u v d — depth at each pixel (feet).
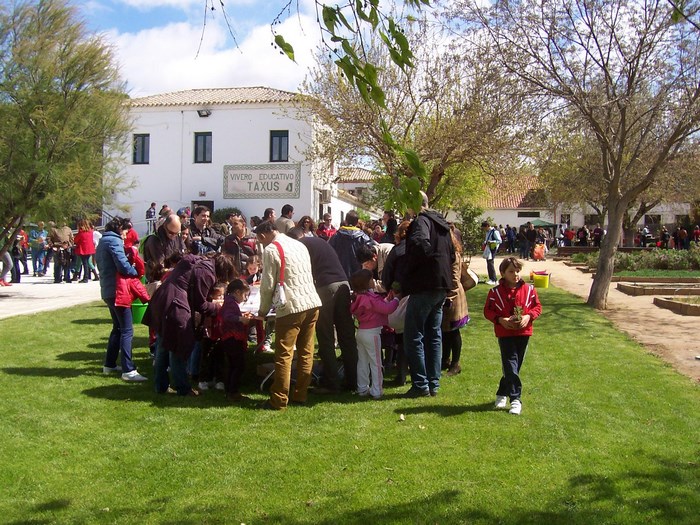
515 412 18.92
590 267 75.10
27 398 19.93
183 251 26.89
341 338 22.00
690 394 21.44
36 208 47.47
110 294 22.38
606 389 21.98
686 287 50.21
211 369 22.25
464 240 88.02
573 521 12.30
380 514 12.58
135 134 97.71
